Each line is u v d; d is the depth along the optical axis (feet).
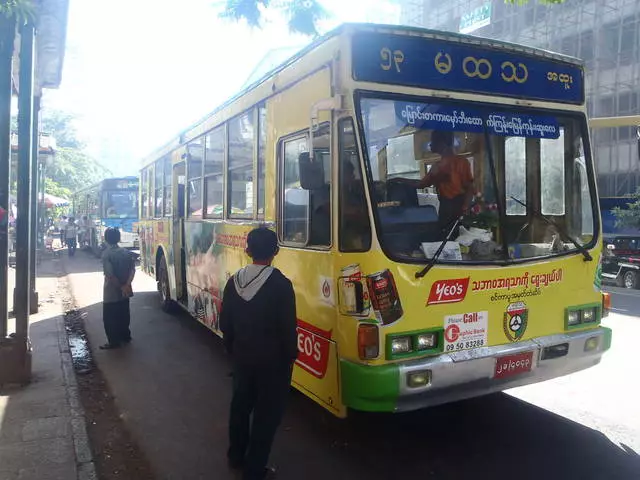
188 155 26.78
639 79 81.66
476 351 13.02
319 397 13.84
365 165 12.37
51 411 16.81
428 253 12.87
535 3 93.30
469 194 13.83
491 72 14.10
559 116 15.12
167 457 14.52
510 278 13.56
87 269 61.00
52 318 31.42
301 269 14.65
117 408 18.12
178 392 19.62
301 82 14.65
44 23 25.41
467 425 15.99
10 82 18.99
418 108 13.17
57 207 130.52
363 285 12.29
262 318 12.30
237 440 13.64
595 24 86.33
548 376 14.16
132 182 72.64
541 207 15.02
